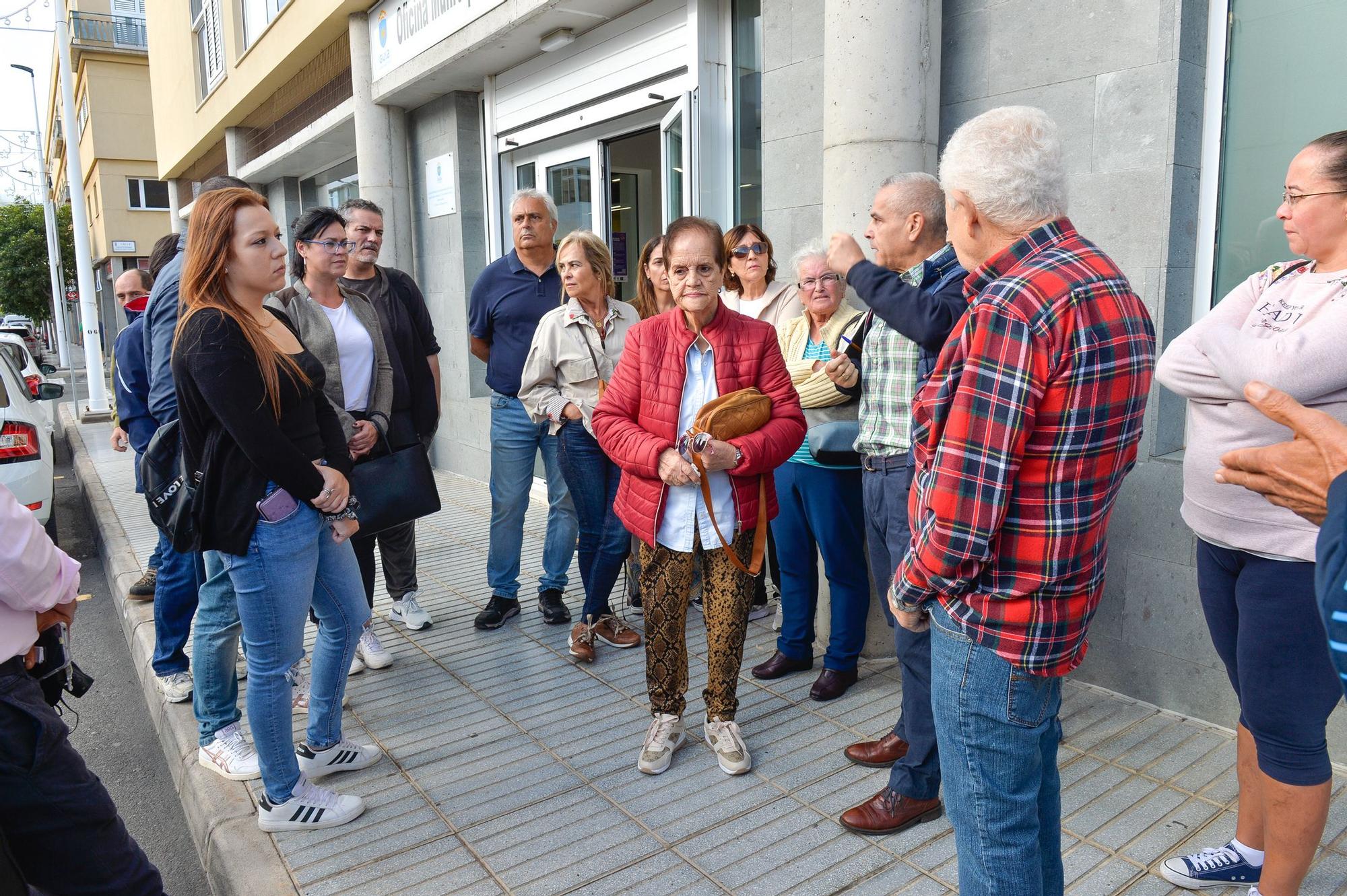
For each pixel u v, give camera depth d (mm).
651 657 2848
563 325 3729
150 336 3303
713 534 2721
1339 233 1788
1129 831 2387
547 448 4070
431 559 5305
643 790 2717
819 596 3768
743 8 4707
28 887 1822
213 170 14516
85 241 13492
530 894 2242
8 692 1672
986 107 3275
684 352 2715
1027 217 1534
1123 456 1511
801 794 2664
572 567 5039
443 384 7688
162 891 1924
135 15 25688
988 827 1590
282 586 2352
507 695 3424
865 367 2662
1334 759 2631
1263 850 2125
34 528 1715
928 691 2367
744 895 2217
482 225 7086
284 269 2332
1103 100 2957
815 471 3158
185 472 2328
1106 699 3123
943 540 1483
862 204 3316
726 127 4820
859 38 3240
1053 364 1424
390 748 3029
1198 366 1962
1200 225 2920
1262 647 1875
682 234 2605
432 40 6270
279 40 8547
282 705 2459
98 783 1829
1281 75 2725
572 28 5414
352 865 2375
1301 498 1244
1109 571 3123
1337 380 1712
